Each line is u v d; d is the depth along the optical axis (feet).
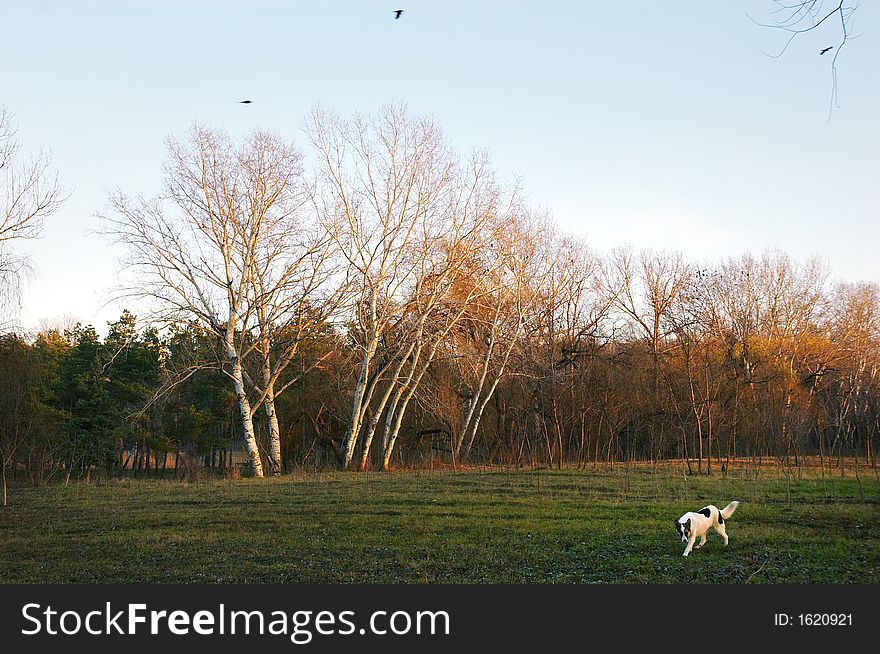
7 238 95.20
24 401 99.81
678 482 83.71
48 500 73.15
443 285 122.42
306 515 60.44
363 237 118.01
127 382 152.15
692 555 43.73
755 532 50.11
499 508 62.90
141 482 95.50
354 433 118.32
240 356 111.55
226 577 40.40
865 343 186.70
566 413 123.85
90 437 135.85
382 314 119.44
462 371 131.85
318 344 133.39
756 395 127.34
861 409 136.36
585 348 140.15
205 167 108.37
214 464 170.09
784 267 193.26
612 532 50.75
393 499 69.87
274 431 114.52
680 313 159.84
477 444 147.02
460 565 42.11
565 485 81.05
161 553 46.39
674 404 120.98
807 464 110.73
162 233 106.63
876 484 79.56
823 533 49.90
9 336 101.55
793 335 184.03
